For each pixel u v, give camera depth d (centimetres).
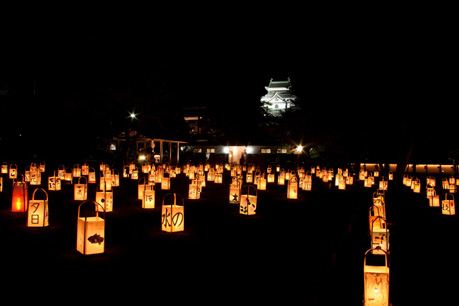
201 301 612
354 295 707
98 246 847
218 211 1519
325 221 1368
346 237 1138
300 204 1791
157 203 1672
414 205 1903
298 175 3225
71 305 574
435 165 4225
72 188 2009
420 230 1316
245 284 698
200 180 2317
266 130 5138
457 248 1077
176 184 2544
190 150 6012
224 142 5809
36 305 570
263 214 1482
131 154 4362
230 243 997
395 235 1241
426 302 692
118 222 1224
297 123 4028
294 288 686
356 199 2034
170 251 895
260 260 855
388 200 2077
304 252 935
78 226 864
